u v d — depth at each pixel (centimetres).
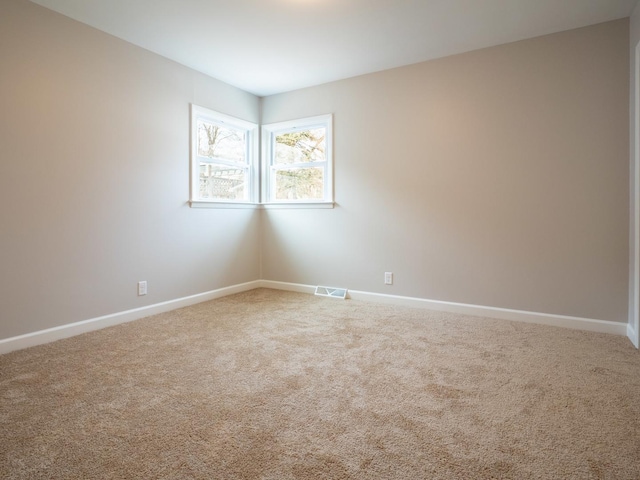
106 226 304
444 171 349
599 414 170
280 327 303
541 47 305
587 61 289
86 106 288
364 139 392
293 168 450
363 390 194
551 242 307
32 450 143
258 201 469
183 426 160
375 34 302
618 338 274
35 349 251
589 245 293
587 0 253
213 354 243
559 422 163
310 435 154
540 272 312
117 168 311
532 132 311
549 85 303
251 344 262
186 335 282
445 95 347
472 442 149
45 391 191
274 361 232
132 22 284
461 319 325
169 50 333
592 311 294
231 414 170
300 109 433
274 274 465
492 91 325
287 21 282
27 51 253
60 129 272
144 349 252
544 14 272
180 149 365
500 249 327
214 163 413
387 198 381
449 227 349
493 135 327
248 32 299
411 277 371
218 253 414
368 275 396
